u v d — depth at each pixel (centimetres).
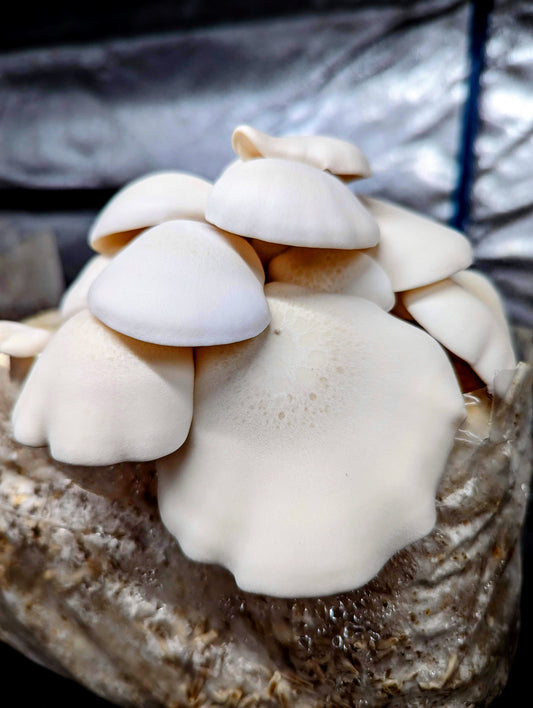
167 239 21
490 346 25
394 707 25
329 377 21
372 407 21
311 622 24
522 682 29
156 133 59
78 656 26
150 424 20
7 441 25
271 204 21
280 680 25
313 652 24
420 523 21
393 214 27
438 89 53
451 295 25
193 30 55
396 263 24
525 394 26
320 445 21
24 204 64
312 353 22
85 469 25
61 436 20
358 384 21
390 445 21
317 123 56
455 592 24
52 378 21
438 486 23
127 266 21
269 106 56
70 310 27
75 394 20
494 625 27
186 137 58
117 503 25
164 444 20
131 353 21
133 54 56
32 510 25
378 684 24
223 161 59
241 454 21
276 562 20
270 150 24
